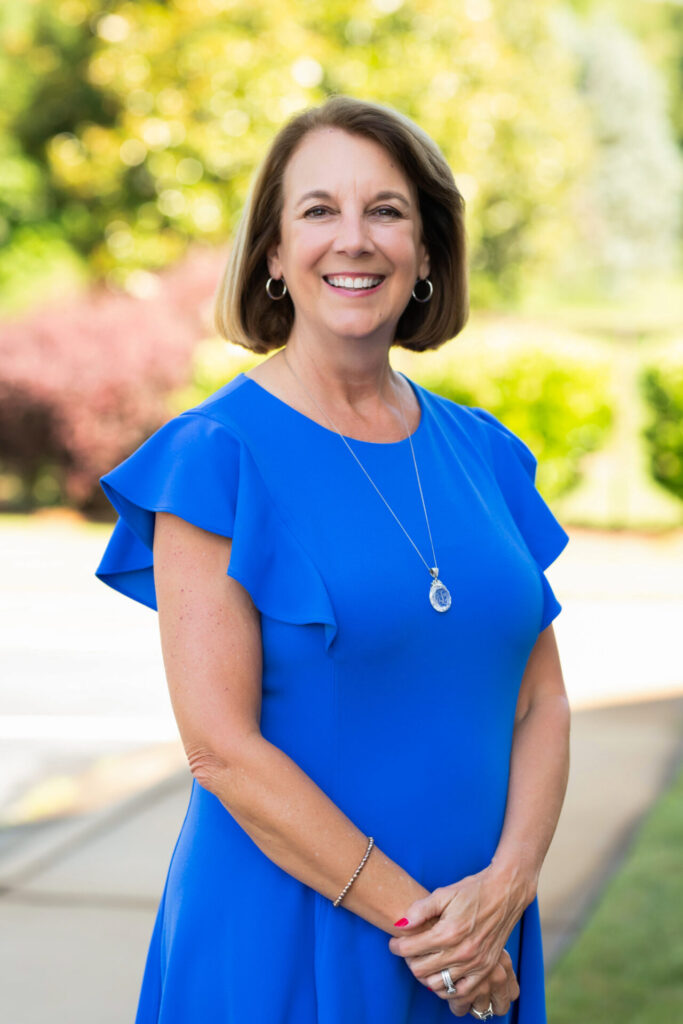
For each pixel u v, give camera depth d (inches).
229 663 66.9
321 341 74.0
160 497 68.3
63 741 213.3
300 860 66.1
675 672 258.8
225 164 543.8
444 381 410.9
